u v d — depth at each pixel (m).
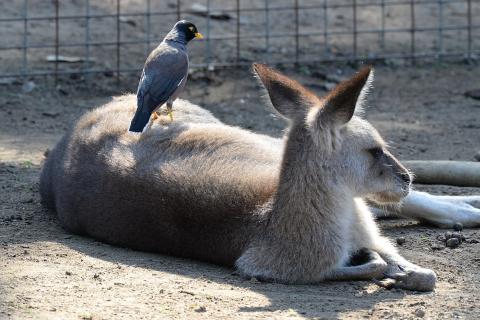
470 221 12.74
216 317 9.40
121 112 13.06
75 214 12.23
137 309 9.57
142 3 23.69
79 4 23.12
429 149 16.50
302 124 10.66
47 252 11.43
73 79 20.08
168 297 9.95
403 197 11.20
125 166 11.83
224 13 23.12
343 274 10.73
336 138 10.64
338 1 24.98
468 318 9.52
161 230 11.44
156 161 11.76
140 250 11.72
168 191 11.36
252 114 18.73
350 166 10.76
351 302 10.04
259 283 10.57
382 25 22.38
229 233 10.99
